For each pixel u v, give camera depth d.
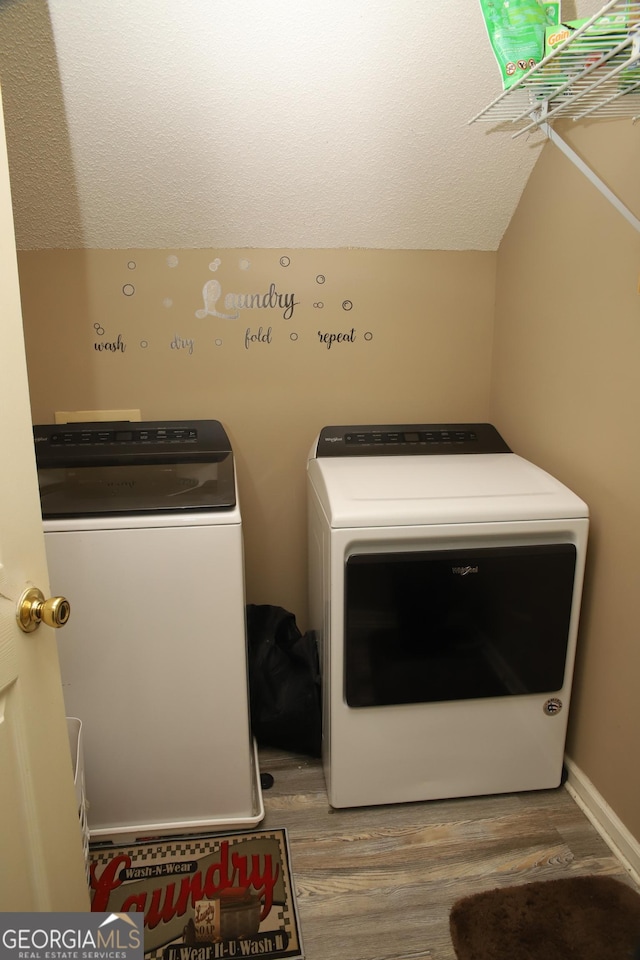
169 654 1.44
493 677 1.54
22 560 0.89
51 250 1.83
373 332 2.02
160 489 1.50
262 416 2.05
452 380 2.11
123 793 1.53
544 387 1.75
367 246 1.94
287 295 1.95
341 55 1.39
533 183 1.75
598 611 1.55
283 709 1.79
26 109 1.44
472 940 1.29
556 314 1.66
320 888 1.42
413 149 1.64
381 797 1.63
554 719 1.62
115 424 1.86
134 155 1.58
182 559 1.39
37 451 1.74
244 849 1.52
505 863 1.48
